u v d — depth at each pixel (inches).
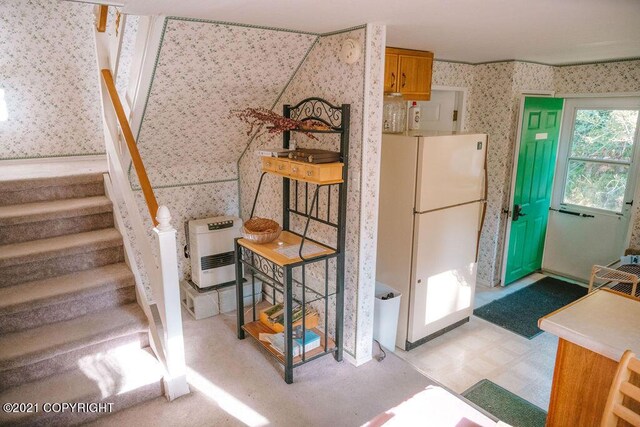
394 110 143.8
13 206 116.3
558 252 201.5
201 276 142.3
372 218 109.7
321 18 91.6
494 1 77.1
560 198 198.8
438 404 61.1
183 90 110.8
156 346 104.0
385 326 127.7
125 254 117.1
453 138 130.3
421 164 124.2
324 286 124.9
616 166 178.7
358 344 115.0
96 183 128.4
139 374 98.0
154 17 88.2
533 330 151.1
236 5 79.7
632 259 143.9
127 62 152.1
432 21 94.8
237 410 97.6
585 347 65.4
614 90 170.6
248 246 116.0
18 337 95.2
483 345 141.3
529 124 175.0
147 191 97.0
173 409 97.0
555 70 187.9
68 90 161.5
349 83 104.2
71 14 155.5
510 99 172.2
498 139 178.9
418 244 129.3
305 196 126.5
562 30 105.6
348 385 107.7
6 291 100.0
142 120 117.2
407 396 103.8
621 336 64.6
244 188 159.9
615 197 181.0
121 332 101.1
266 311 127.5
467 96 183.9
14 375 90.7
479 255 192.2
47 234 114.6
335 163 103.4
